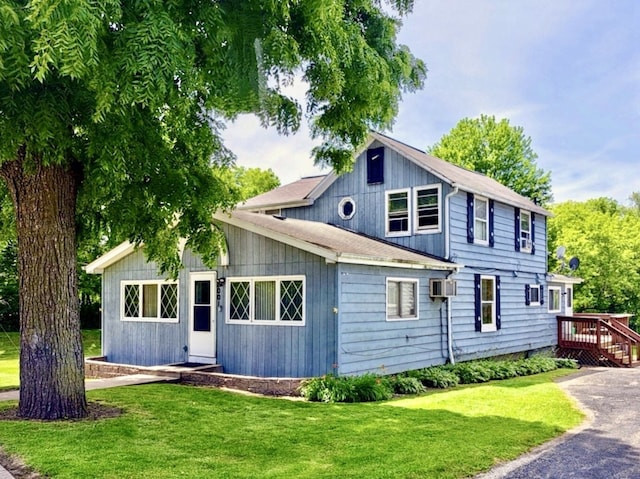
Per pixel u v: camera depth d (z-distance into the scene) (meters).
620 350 19.67
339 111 8.18
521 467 5.91
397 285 13.07
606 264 31.22
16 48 4.88
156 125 7.71
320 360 11.26
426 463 5.83
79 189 8.27
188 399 9.34
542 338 20.09
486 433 7.33
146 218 9.27
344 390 10.02
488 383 13.32
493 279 17.28
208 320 13.01
